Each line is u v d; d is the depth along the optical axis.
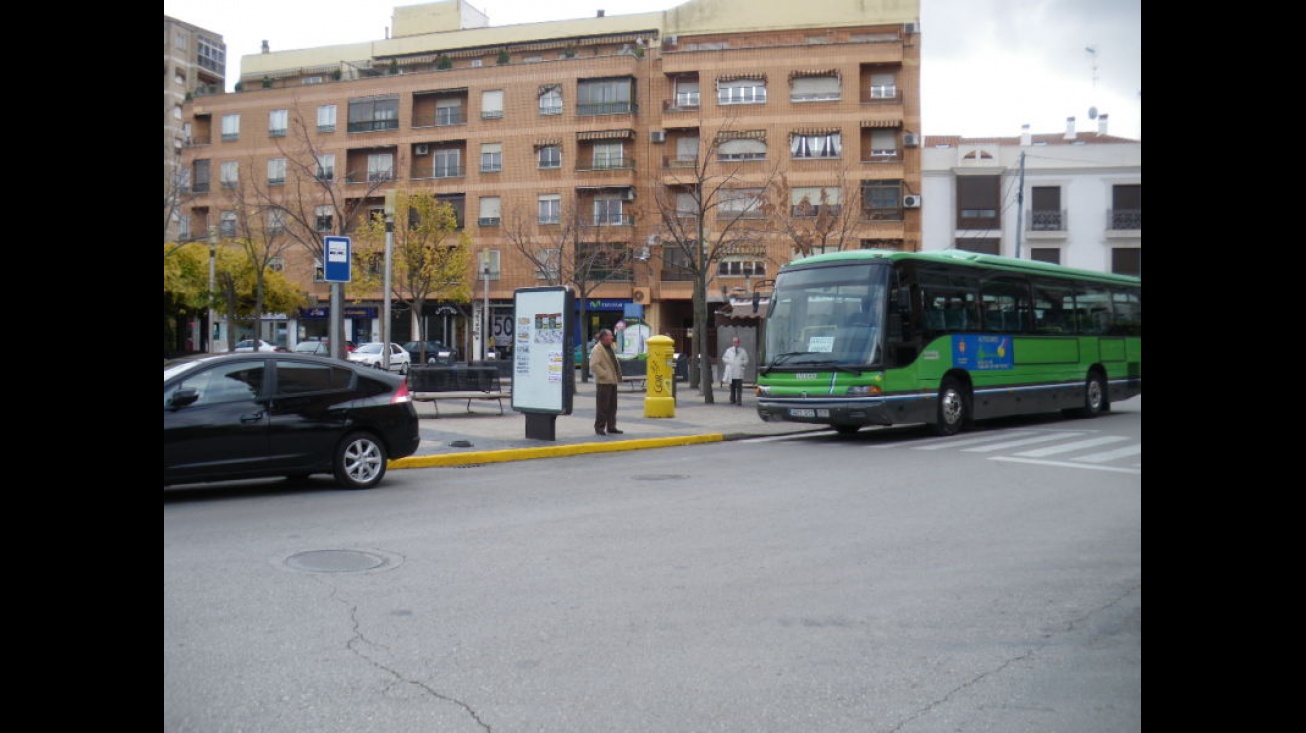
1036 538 7.55
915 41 47.06
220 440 9.23
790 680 4.40
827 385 15.05
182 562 6.59
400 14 62.06
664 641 4.94
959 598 5.79
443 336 52.84
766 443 15.48
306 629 5.09
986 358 16.80
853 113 46.09
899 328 15.02
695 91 48.56
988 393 16.81
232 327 37.31
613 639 4.97
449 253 45.22
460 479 11.16
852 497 9.62
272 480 11.07
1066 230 46.34
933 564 6.66
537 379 14.77
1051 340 18.52
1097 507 8.99
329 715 3.96
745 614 5.44
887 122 45.88
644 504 9.23
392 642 4.89
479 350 49.75
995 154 46.84
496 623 5.23
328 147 52.94
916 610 5.53
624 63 48.66
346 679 4.36
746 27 51.47
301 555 6.85
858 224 41.28
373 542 7.36
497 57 55.88
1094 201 46.22
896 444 14.92
